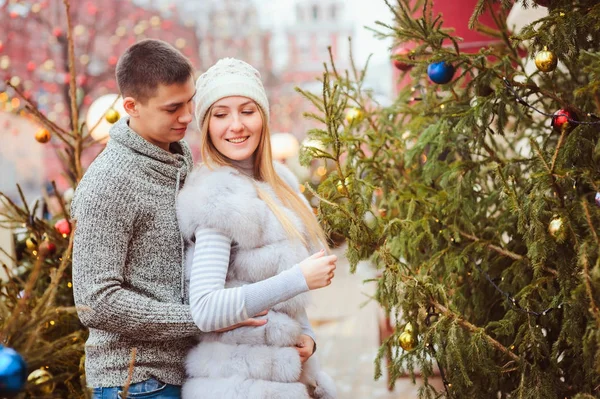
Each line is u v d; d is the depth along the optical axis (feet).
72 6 37.63
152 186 6.29
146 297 6.03
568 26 6.79
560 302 7.10
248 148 6.72
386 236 7.93
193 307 5.95
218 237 6.06
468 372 7.70
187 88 6.40
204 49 62.59
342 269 34.45
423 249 9.20
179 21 50.88
